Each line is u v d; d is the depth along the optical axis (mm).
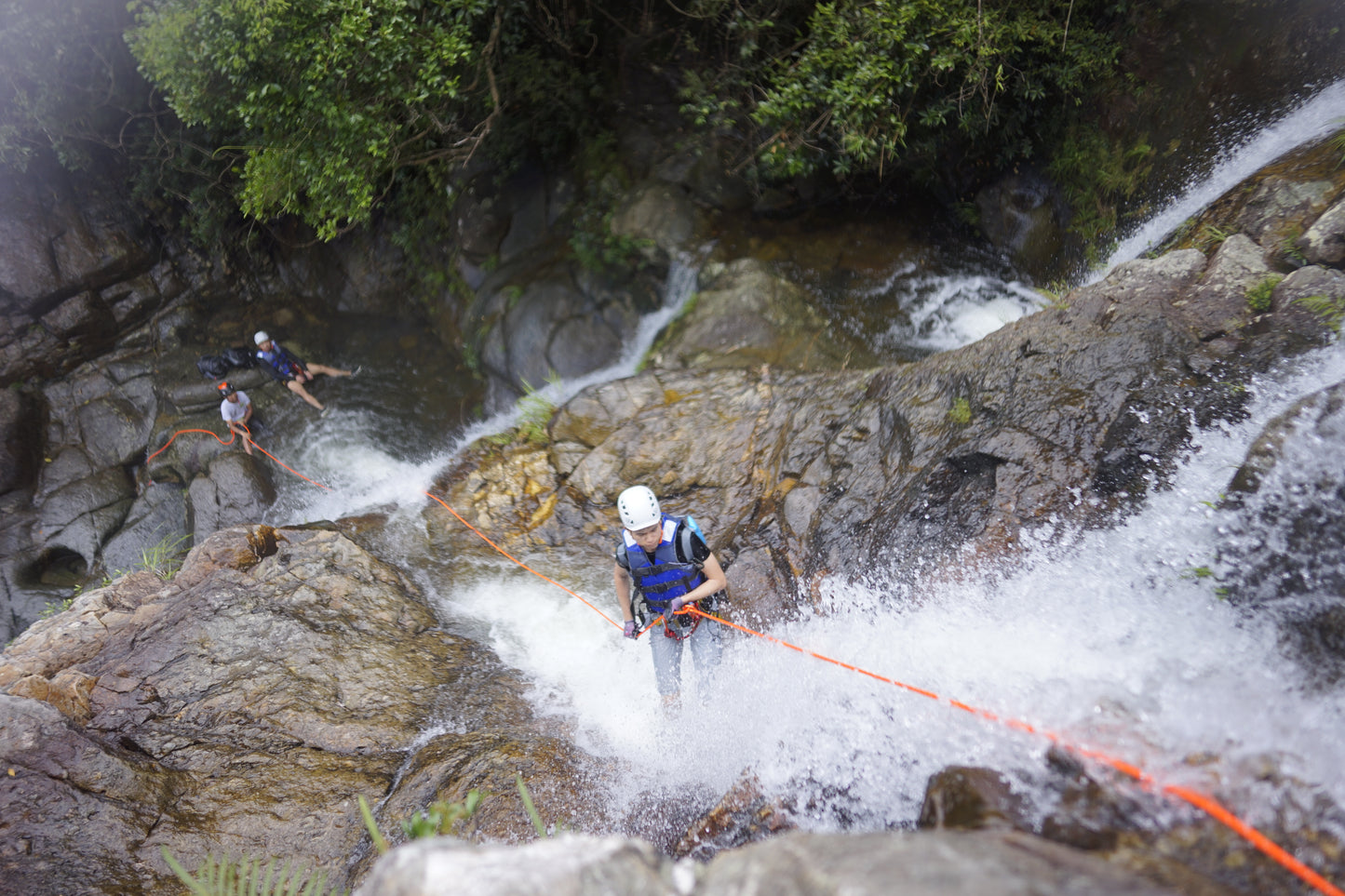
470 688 4559
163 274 10773
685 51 9352
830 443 5297
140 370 10273
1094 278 6984
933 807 2410
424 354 10625
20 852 3293
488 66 8406
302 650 4574
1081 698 2844
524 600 5461
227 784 3764
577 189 10281
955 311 7914
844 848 1727
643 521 3613
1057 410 4309
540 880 1708
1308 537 3096
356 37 6383
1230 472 3699
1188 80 6531
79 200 10258
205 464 9039
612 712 4340
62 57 9266
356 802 3689
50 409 9922
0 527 9000
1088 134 7297
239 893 3162
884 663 3695
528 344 9430
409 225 10359
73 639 4691
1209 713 2582
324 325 11062
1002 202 8055
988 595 3906
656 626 3984
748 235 9227
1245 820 2074
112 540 8961
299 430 9500
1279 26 5984
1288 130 5637
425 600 5441
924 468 4641
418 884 1716
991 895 1431
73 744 3658
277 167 6895
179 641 4605
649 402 6699
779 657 4168
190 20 6445
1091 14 7078
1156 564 3566
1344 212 4289
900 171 8852
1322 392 3365
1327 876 1930
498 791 3615
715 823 3240
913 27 6816
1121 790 2205
